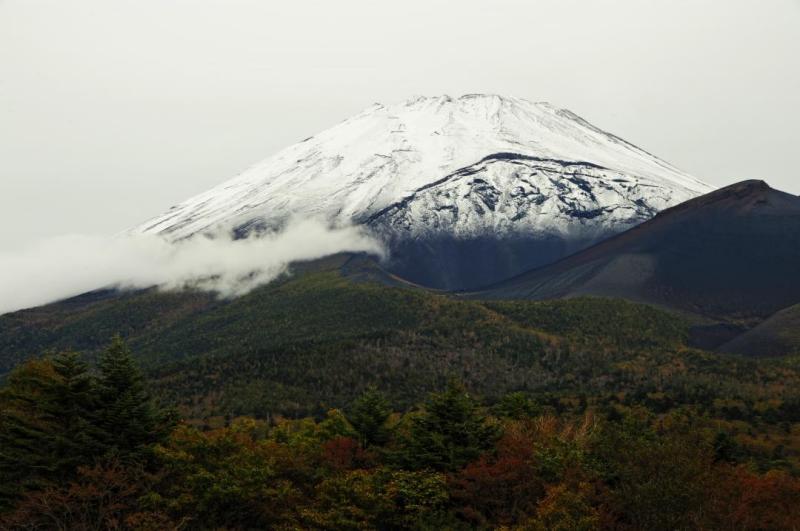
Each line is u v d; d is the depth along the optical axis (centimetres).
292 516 5672
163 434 6209
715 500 4519
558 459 5588
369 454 6800
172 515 5662
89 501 5297
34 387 6569
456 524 5675
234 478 5625
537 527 4666
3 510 5403
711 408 11100
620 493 4725
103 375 6316
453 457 6275
